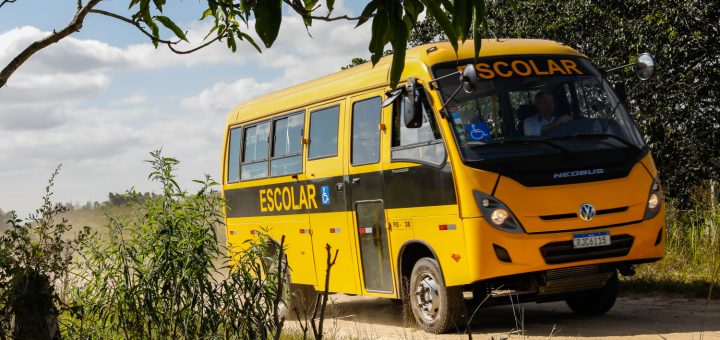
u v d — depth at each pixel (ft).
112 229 23.52
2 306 20.77
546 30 67.87
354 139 39.47
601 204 32.73
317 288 42.29
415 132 35.40
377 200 37.68
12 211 21.02
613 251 32.81
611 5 65.82
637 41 62.95
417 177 35.06
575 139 33.63
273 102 47.29
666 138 61.41
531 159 32.73
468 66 31.50
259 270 23.53
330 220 41.01
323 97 42.11
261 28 10.27
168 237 23.12
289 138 44.91
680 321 33.47
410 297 36.27
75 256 23.15
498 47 35.83
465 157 32.86
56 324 21.48
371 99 38.45
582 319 36.37
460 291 34.04
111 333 24.16
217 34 15.37
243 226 49.29
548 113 34.19
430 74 34.63
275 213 45.78
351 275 39.81
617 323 34.32
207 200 23.90
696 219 51.67
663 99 62.13
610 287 36.58
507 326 35.86
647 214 33.37
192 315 23.07
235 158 50.75
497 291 34.47
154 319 23.07
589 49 67.31
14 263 20.80
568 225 32.42
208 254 23.30
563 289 33.47
